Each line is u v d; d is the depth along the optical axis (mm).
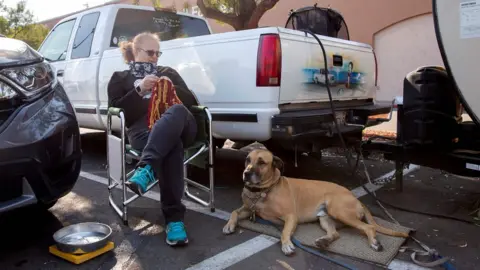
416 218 3404
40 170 2709
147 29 5645
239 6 7328
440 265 2551
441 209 3609
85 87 5406
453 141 3633
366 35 12289
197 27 6273
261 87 3592
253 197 3092
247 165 3061
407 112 3674
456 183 4422
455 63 3078
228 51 3807
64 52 5941
